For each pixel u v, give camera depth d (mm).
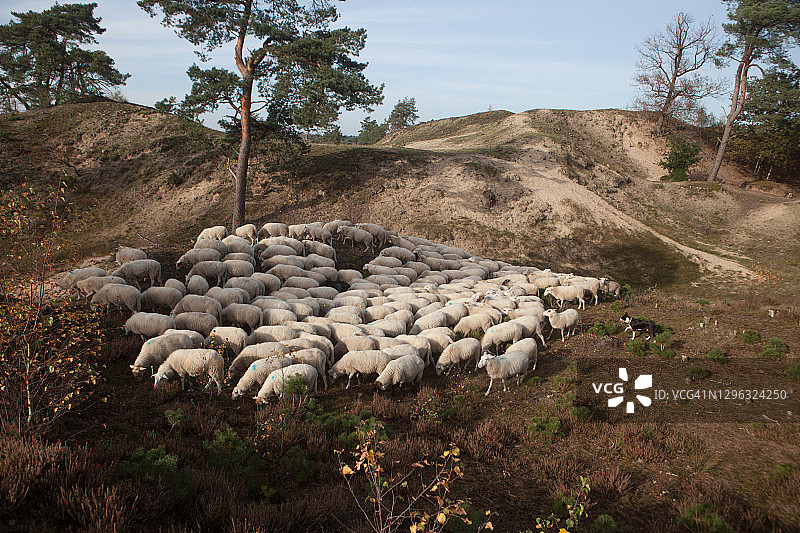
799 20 41594
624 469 8156
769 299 22797
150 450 6578
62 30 52188
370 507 6543
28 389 6988
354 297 16469
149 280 17734
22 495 5168
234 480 6672
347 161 37969
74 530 4992
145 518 5328
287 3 25438
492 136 57562
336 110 23344
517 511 6832
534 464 8211
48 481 5516
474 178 37844
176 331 11359
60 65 51344
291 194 33688
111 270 18641
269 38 24656
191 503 5910
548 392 11469
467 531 5934
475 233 33188
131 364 11180
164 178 34969
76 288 14695
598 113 66812
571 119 64812
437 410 10008
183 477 6148
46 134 39438
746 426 9531
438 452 8281
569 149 46094
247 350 11148
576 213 36094
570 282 20438
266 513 5727
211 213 31391
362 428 8297
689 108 58656
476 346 12555
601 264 32344
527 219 35062
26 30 49938
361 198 34500
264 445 7949
